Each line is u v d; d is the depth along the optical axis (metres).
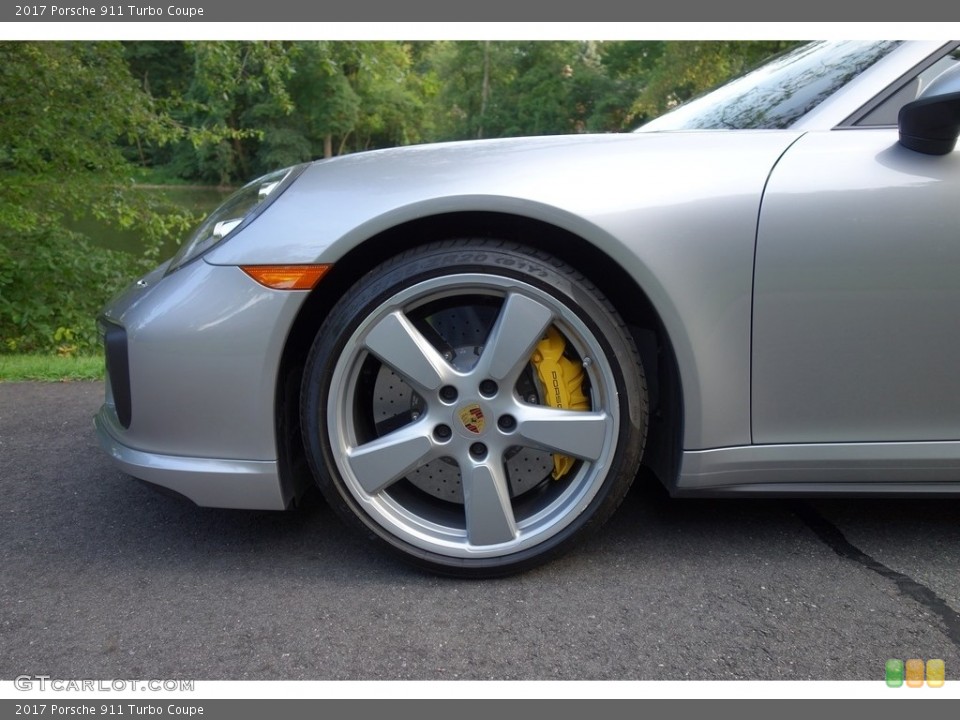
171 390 1.64
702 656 1.45
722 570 1.77
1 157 7.33
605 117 41.78
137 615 1.60
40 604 1.64
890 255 1.57
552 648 1.48
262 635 1.53
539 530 1.70
